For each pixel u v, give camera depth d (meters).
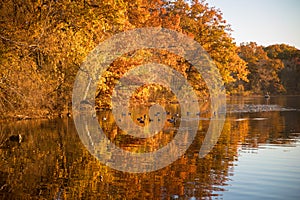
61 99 34.84
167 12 59.28
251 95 94.81
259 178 12.90
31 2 19.77
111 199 10.76
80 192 11.38
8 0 19.50
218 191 11.48
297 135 23.16
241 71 67.19
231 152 17.45
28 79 26.42
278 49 115.12
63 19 20.89
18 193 11.27
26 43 19.56
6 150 17.48
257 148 18.56
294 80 107.56
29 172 13.59
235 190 11.55
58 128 25.20
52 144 19.17
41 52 23.03
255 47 104.44
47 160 15.48
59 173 13.47
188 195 11.09
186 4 60.34
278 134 23.66
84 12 20.16
